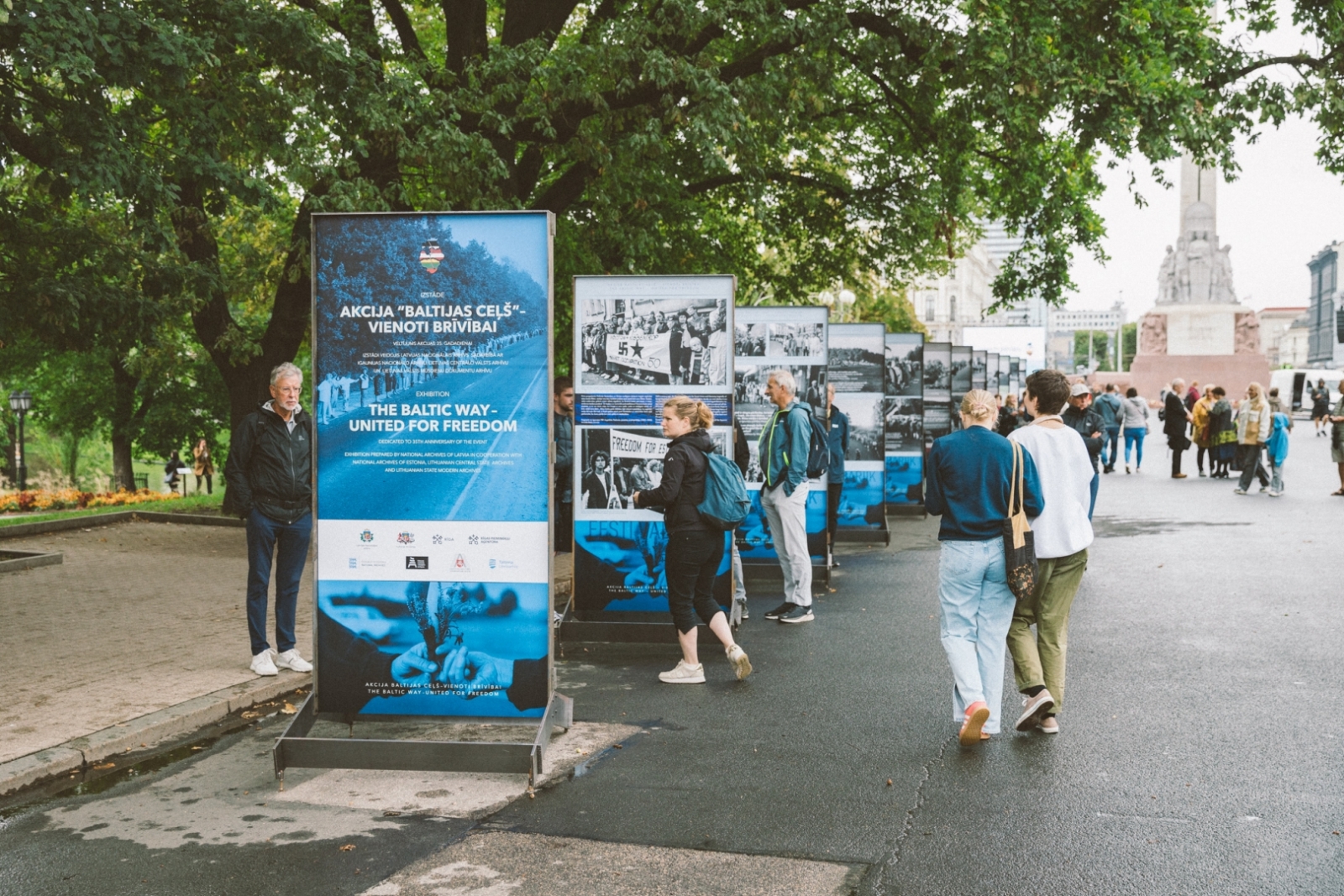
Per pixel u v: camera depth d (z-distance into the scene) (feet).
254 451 23.68
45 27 26.37
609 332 28.02
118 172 29.17
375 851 14.55
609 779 17.37
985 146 63.72
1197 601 32.76
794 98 46.68
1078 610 31.58
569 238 55.11
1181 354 199.41
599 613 28.99
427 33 66.03
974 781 17.02
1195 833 14.83
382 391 18.16
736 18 45.73
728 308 27.68
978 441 18.80
